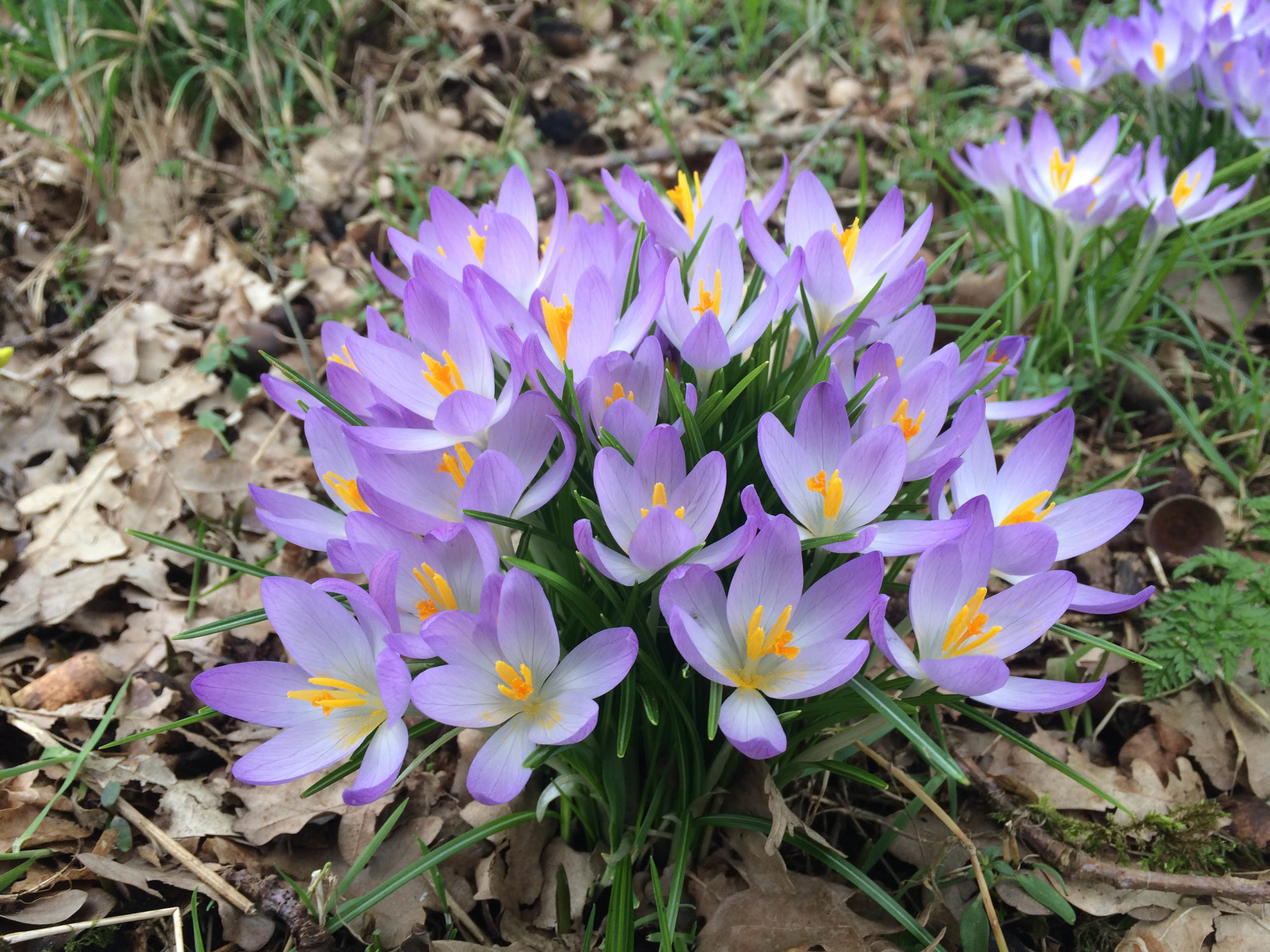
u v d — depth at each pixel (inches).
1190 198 16.2
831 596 9.2
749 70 27.5
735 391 9.9
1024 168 16.6
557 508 10.6
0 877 10.9
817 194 11.9
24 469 16.7
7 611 14.4
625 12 28.6
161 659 14.1
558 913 11.1
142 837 12.0
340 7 24.6
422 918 11.3
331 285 19.9
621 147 24.4
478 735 12.9
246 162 22.7
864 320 11.3
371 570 9.3
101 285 19.3
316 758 9.2
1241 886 11.1
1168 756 13.2
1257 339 19.3
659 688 10.1
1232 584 13.3
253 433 17.6
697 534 9.4
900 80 27.2
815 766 10.6
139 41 22.5
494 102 24.4
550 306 10.4
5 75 22.6
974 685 8.7
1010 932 11.6
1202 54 19.4
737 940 10.7
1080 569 15.4
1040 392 17.0
